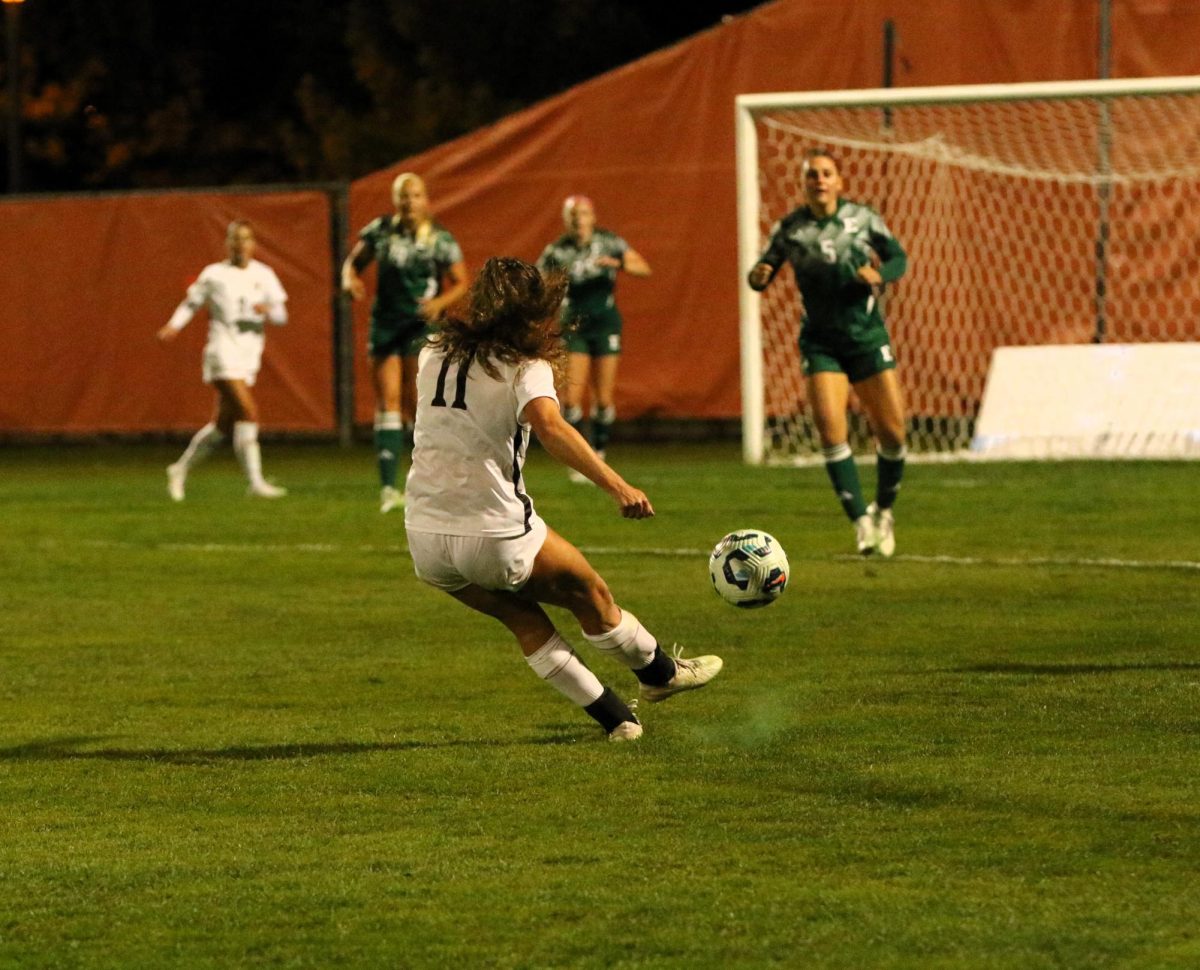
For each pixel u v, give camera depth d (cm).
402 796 1939
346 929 1491
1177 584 3456
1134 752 2055
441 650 2928
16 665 2844
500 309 2047
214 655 2916
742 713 2339
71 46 12912
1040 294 7631
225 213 8675
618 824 1798
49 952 1449
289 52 13312
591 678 2184
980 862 1638
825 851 1684
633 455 7894
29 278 9056
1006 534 4350
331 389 8600
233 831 1806
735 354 7956
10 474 7450
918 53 7694
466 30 11606
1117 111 7406
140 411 8931
